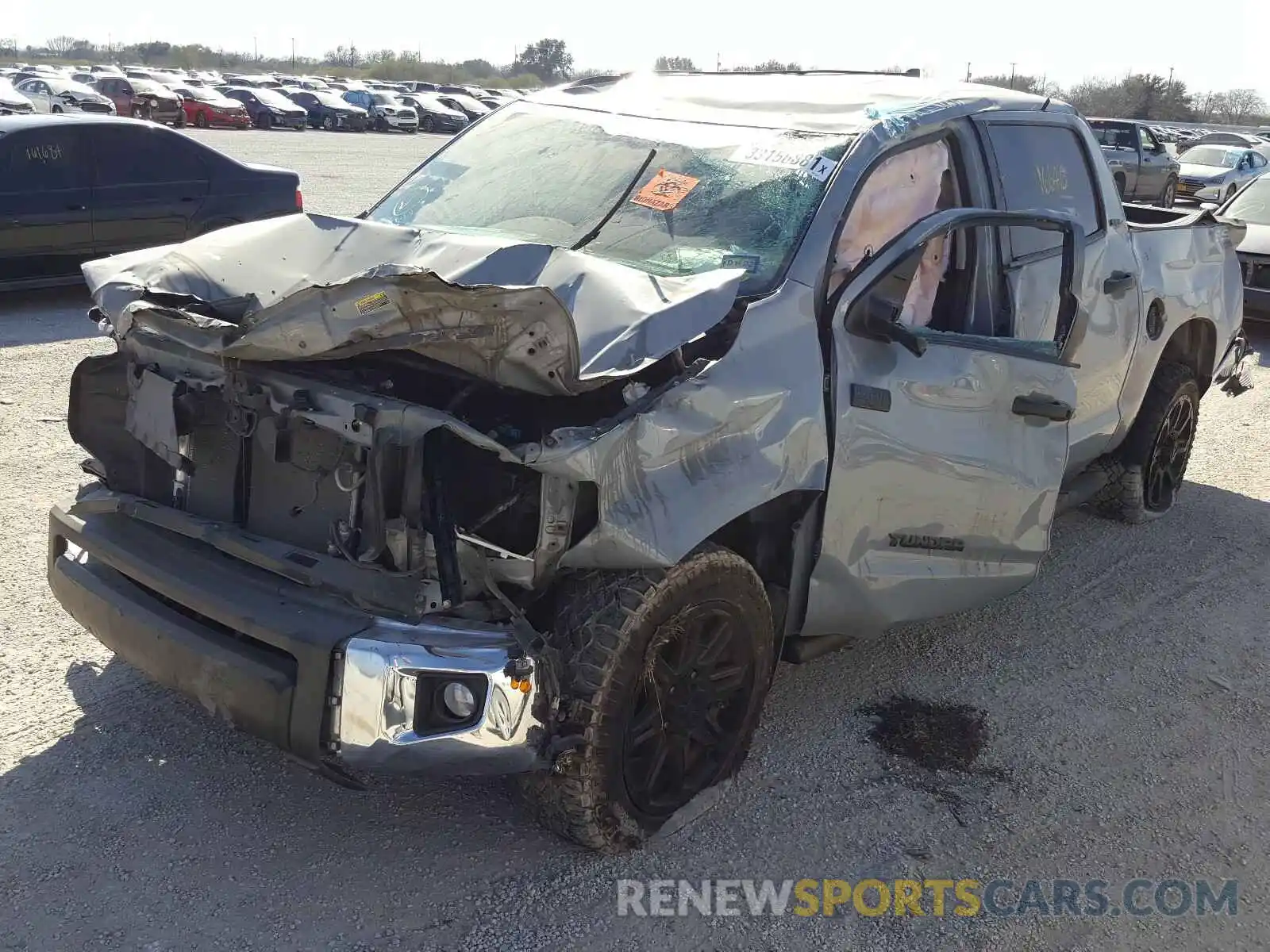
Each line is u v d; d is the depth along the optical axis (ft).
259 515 10.66
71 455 20.06
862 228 12.21
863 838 11.18
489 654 9.17
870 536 12.10
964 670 14.83
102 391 11.69
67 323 31.37
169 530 10.98
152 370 11.02
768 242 11.76
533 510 9.81
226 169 36.76
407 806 11.18
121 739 11.92
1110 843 11.39
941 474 12.36
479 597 9.77
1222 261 20.67
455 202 13.89
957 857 11.01
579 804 9.91
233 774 11.48
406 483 9.39
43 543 16.34
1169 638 16.12
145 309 10.51
